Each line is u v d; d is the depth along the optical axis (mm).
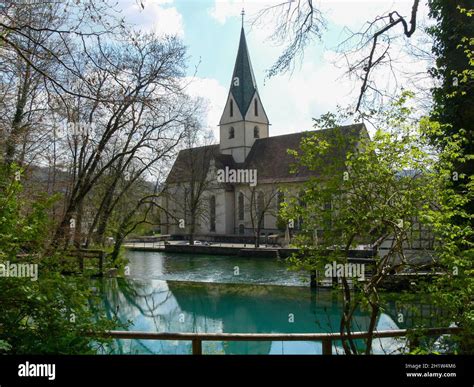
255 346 11383
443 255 5199
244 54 59844
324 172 4992
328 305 17297
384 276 4973
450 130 10203
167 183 29500
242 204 55562
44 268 5578
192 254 39844
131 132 20297
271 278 25297
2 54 8969
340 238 4965
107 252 23781
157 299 19016
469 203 8695
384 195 4727
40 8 8633
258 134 59906
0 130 10742
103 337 5574
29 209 6578
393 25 8688
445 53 10430
